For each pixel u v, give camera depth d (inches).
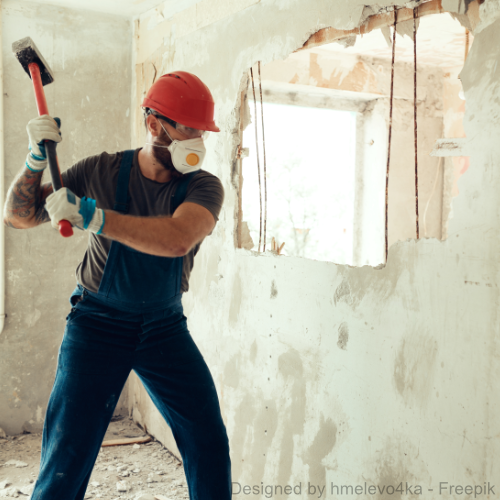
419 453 61.6
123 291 61.9
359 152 164.4
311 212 198.5
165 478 105.2
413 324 62.0
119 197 61.8
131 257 61.2
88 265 63.8
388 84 151.9
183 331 68.1
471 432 55.2
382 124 157.1
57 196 47.2
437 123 162.6
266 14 84.2
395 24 63.2
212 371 102.0
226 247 97.4
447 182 163.9
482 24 52.7
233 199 94.9
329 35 72.8
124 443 121.0
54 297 127.5
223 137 95.9
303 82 139.1
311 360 78.2
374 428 67.9
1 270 119.2
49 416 60.4
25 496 96.7
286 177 203.6
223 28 95.4
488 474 53.4
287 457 83.3
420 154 161.6
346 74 144.9
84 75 127.6
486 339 53.3
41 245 125.2
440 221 165.8
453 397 57.2
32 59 58.1
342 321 72.6
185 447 66.4
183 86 62.0
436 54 143.5
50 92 124.1
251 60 87.9
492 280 52.4
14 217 61.1
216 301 100.7
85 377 60.3
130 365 64.2
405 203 161.0
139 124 128.9
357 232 168.9
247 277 91.9
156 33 120.3
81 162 64.4
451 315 57.2
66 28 124.6
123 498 96.7
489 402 53.2
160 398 66.6
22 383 125.6
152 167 62.8
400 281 63.7
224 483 64.3
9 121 119.0
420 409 61.4
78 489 60.1
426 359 60.5
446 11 56.7
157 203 62.6
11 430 125.3
